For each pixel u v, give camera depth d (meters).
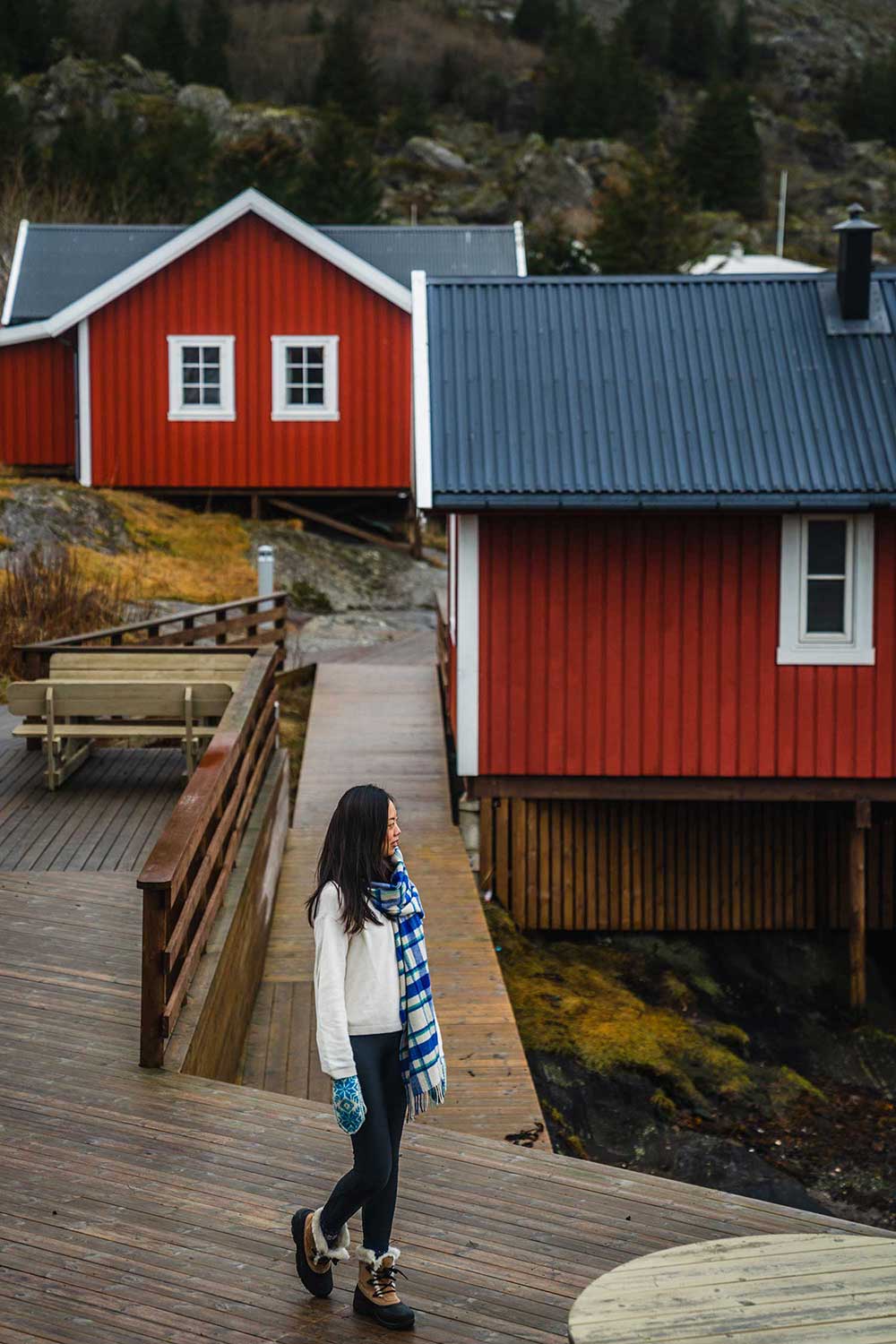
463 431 12.05
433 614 23.09
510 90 78.00
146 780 11.20
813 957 13.23
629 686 12.26
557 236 40.91
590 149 67.38
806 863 13.46
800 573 12.09
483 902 12.73
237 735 8.44
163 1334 4.03
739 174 65.50
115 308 24.20
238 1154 5.17
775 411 12.18
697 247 41.50
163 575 20.80
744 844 13.38
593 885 13.10
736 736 12.26
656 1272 3.28
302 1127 5.42
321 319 24.30
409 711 16.36
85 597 17.06
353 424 24.53
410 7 90.19
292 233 24.00
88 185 40.94
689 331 12.81
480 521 12.06
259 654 11.66
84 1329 4.05
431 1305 4.23
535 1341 4.04
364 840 4.08
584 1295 3.16
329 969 3.98
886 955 13.45
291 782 14.20
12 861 8.92
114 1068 5.92
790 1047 11.89
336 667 18.75
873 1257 3.36
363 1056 4.04
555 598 12.18
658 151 43.66
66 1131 5.33
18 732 10.98
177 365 24.28
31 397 24.88
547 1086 9.79
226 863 7.87
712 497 11.59
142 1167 5.05
